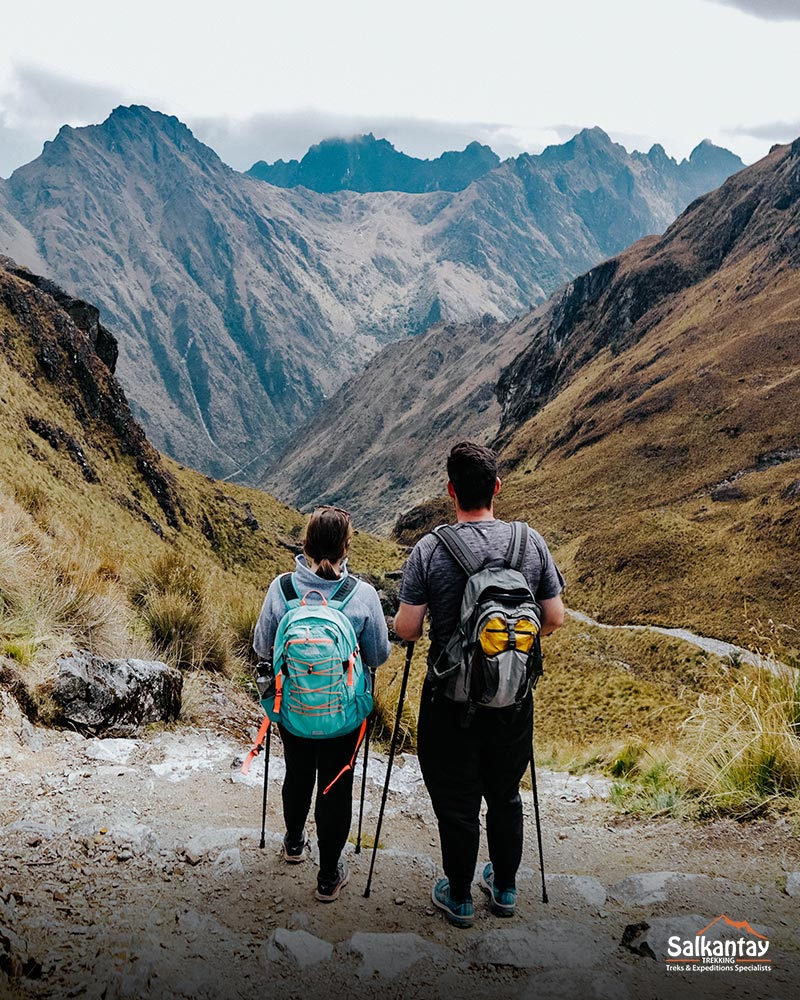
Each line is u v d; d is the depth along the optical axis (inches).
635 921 150.2
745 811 203.3
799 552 4013.3
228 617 405.4
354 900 154.4
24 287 4682.6
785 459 6003.9
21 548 337.1
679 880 163.9
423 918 149.8
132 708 266.7
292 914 144.3
